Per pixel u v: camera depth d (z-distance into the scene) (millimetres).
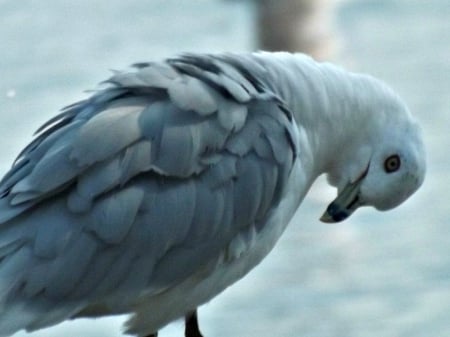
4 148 26641
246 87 11852
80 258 11031
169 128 11359
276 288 21766
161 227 11312
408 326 20547
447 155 26031
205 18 35438
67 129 11266
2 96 30156
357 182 12969
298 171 12266
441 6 36188
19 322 10883
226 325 20844
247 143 11727
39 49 34500
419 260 22547
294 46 22359
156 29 35719
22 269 10898
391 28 34500
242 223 11750
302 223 23172
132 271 11281
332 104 12531
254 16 22469
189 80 11602
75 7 38406
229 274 12016
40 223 10984
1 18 37719
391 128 12844
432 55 32438
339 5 35969
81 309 11211
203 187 11500
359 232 23516
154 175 11312
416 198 24578
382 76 31094
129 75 11531
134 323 11906
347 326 20562
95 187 11086
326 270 22359
